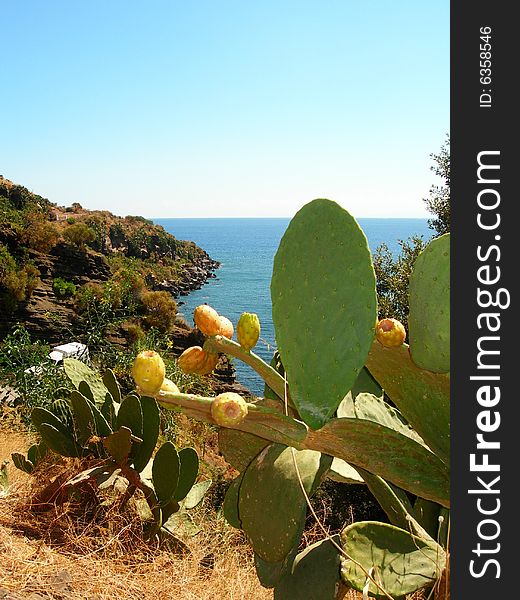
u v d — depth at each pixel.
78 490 2.64
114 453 2.62
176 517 2.90
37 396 5.68
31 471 3.04
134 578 2.21
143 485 2.66
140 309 27.73
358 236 1.36
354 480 1.83
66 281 30.22
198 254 85.44
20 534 2.32
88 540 2.34
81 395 2.73
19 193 44.94
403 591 1.45
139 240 59.72
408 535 1.53
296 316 1.41
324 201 1.39
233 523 2.02
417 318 1.47
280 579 1.67
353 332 1.35
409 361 1.54
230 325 1.52
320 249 1.39
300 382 1.39
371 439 1.42
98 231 50.25
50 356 6.57
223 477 4.50
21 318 26.67
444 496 1.49
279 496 1.63
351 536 1.50
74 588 1.99
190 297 58.16
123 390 6.98
